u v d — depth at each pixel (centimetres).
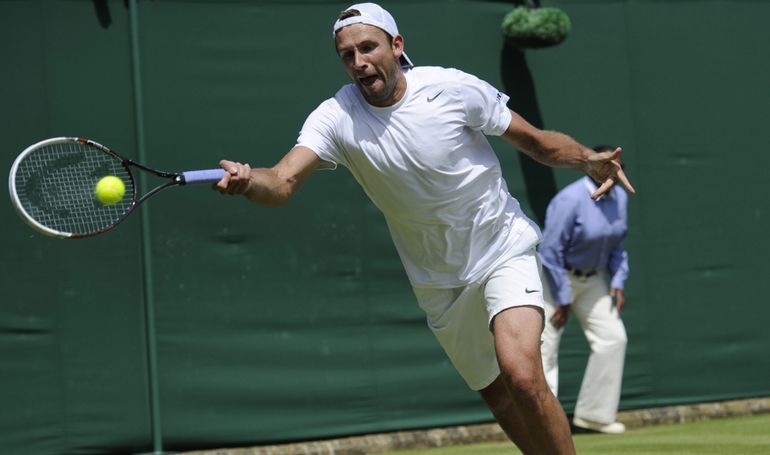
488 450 2292
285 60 2384
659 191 2642
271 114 2372
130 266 2275
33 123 2219
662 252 2638
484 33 2533
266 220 2364
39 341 2217
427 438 2419
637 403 2602
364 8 1323
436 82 1351
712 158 2686
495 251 1404
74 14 2250
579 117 2592
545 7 2572
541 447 1320
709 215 2673
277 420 2355
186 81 2319
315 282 2392
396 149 1344
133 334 2270
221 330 2325
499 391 1530
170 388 2288
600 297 2450
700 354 2655
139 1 2292
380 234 2438
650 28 2655
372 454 2361
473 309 1448
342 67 2423
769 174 2727
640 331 2609
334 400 2392
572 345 2562
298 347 2375
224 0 2348
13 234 2208
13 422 2195
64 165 1410
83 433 2234
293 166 1323
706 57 2691
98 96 2259
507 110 1398
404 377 2438
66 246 2239
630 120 2627
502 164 2539
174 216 2300
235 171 1205
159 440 2264
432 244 1412
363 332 2419
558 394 2545
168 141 2300
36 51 2223
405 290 2452
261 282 2356
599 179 1417
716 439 2250
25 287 2212
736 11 2720
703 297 2662
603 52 2619
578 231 2378
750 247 2702
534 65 2569
